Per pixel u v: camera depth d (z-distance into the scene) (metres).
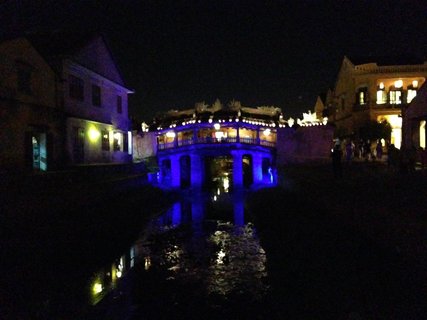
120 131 35.88
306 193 22.75
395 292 9.51
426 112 25.83
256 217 25.95
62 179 21.84
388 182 19.30
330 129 44.84
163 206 31.38
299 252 14.59
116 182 26.64
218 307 11.09
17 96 21.44
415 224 10.02
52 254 14.44
